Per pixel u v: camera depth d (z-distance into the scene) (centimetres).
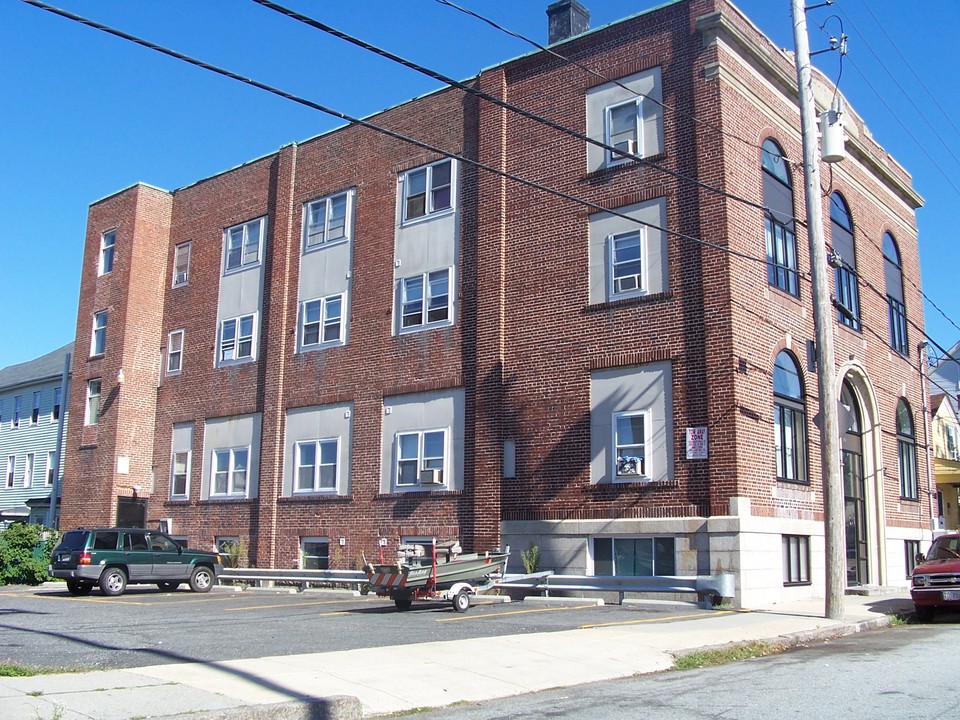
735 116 2244
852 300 2855
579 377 2302
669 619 1747
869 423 2877
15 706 834
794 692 1041
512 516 2356
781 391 2294
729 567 1995
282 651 1255
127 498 3369
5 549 2875
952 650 1416
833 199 2830
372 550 2673
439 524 2527
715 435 2064
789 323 2355
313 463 2905
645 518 2127
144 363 3491
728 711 934
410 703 976
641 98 2325
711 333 2108
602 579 2100
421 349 2673
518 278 2469
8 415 4928
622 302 2258
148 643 1324
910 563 3034
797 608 2006
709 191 2170
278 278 3117
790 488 2223
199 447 3288
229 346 3266
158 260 3584
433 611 1916
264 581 2812
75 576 2373
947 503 4178
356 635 1448
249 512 3058
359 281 2891
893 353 3106
